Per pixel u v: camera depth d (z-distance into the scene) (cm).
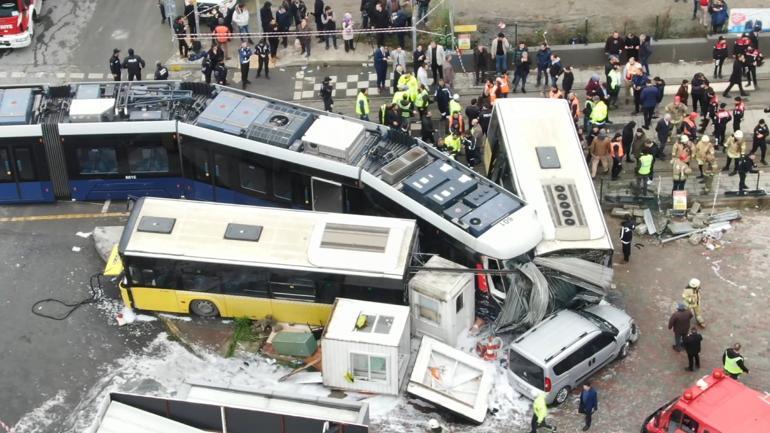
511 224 3862
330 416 3391
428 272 3812
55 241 4434
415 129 5019
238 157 4362
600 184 4531
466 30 5478
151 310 4041
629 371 3797
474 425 3597
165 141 4484
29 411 3703
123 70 5431
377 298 3819
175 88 4609
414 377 3662
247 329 3934
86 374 3834
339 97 5241
